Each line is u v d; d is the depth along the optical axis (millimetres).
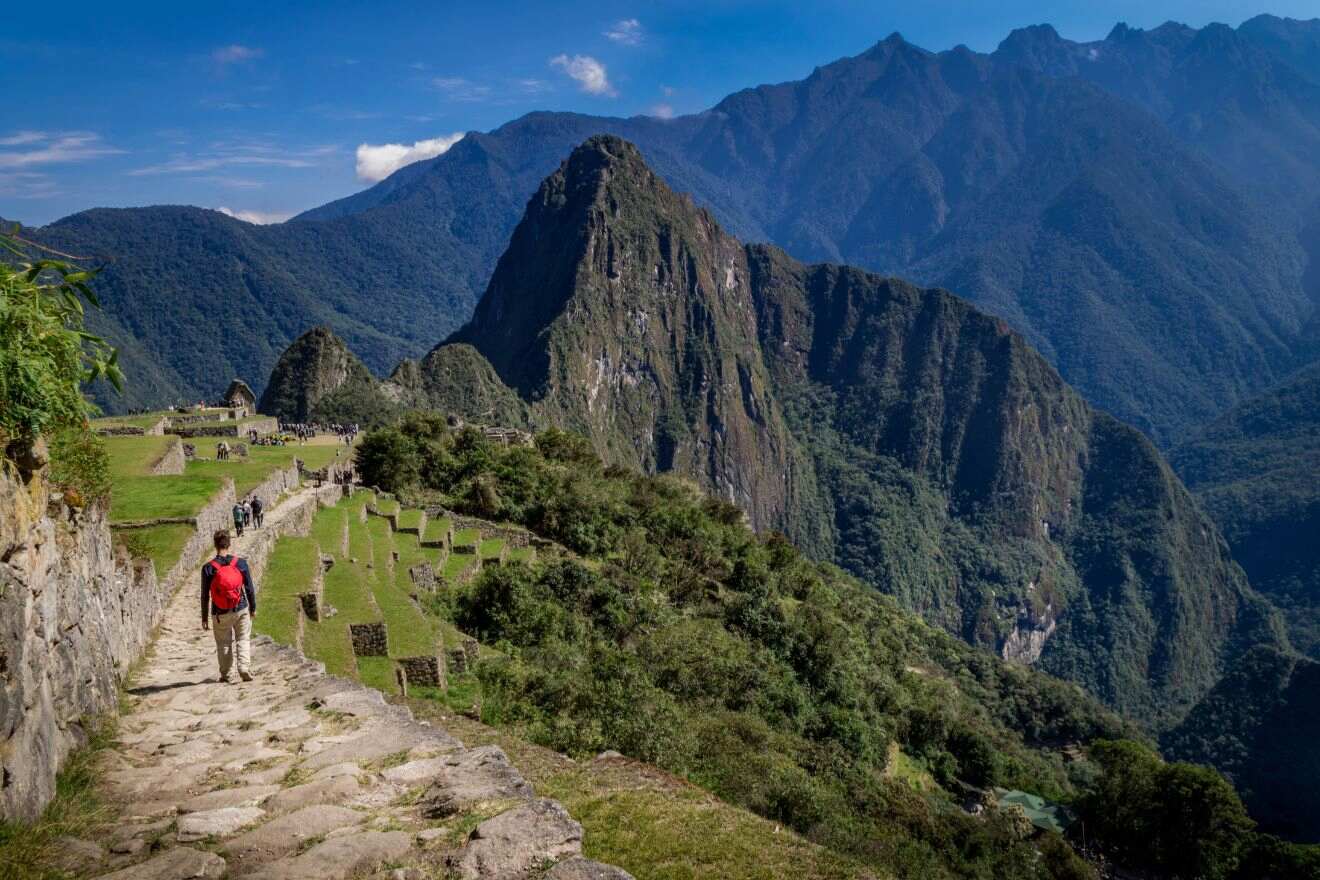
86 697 8484
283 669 12211
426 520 45875
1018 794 65562
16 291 6828
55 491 8602
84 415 8320
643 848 8227
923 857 30188
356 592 25281
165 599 16922
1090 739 109438
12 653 5934
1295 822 118125
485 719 21156
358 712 9391
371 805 6625
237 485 30297
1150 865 60250
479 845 5672
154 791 7094
